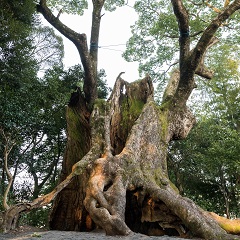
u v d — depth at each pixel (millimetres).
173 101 13117
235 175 22406
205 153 22250
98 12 15914
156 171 11031
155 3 19141
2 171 19672
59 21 13969
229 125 26859
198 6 17625
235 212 23141
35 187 22484
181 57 12938
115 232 7867
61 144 22453
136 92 14242
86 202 8781
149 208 9641
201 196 23656
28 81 17594
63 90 22359
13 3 15398
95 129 11648
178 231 8789
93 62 15047
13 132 16250
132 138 11258
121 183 9406
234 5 11781
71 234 8547
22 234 8633
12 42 15648
